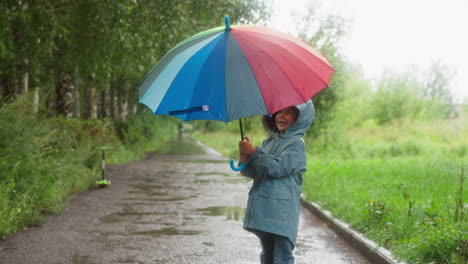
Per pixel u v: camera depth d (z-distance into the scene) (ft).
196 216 29.66
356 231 23.06
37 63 43.32
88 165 53.62
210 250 21.18
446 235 17.24
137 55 44.86
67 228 25.35
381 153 73.82
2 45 35.12
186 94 10.75
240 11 62.95
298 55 11.28
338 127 82.79
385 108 157.07
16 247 21.09
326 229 26.00
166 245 21.99
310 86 10.85
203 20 59.57
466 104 108.06
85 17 43.11
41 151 33.50
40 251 20.52
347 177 43.86
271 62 10.84
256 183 12.93
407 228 21.27
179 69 11.14
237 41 11.04
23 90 46.98
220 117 10.40
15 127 30.35
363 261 19.43
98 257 19.76
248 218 12.62
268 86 10.55
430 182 38.19
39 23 39.09
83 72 53.36
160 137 130.21
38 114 36.50
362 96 147.64
